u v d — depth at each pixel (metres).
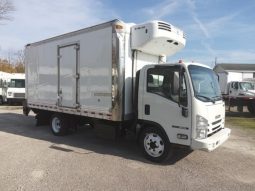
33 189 4.80
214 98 6.38
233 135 10.17
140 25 6.78
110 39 6.86
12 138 8.86
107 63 6.96
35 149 7.45
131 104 6.98
